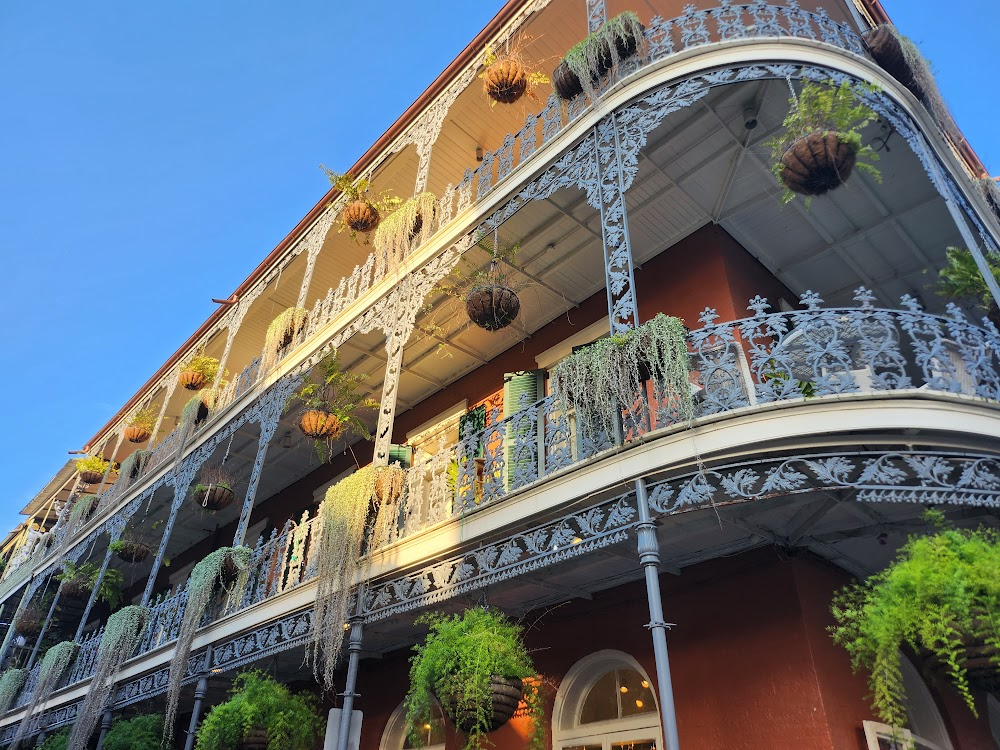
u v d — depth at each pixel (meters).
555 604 7.11
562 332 9.37
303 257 12.18
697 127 7.06
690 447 4.49
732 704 5.46
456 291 9.03
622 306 5.36
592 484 4.95
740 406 4.67
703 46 6.23
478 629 5.28
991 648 3.62
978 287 6.20
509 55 8.19
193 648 8.71
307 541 10.27
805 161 5.44
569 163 6.81
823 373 4.55
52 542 17.73
